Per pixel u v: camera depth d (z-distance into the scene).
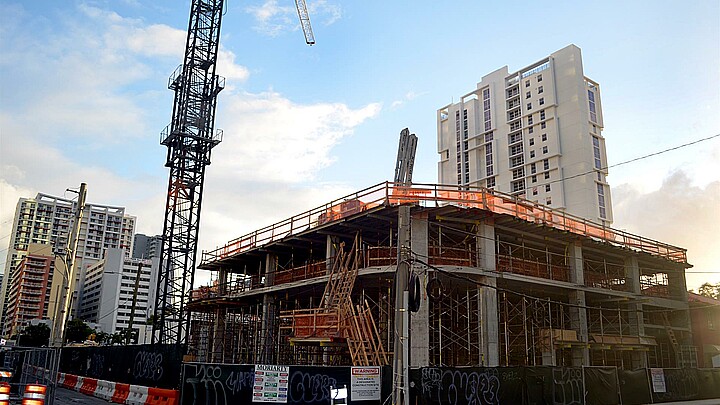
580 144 91.94
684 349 41.47
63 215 188.25
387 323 29.98
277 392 17.95
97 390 26.06
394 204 27.41
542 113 98.31
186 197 49.38
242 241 40.09
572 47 97.12
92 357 31.31
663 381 27.22
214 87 51.69
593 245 36.28
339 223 30.25
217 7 53.53
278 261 39.59
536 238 33.38
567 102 95.31
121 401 22.94
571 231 33.81
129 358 26.55
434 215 28.88
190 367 17.83
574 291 33.72
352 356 25.28
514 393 21.05
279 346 34.56
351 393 18.67
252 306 41.25
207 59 51.97
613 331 38.03
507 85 106.88
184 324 49.72
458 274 27.97
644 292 40.66
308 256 39.44
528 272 31.95
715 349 41.91
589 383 23.77
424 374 19.08
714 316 44.34
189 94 50.53
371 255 32.31
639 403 25.59
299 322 28.25
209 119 50.78
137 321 160.00
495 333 28.00
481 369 20.41
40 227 182.12
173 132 48.91
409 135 33.44
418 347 26.19
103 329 152.38
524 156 99.38
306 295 35.97
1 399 14.24
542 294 34.31
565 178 90.25
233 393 17.67
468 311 29.03
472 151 109.56
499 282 30.47
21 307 141.25
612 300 37.22
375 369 19.31
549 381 22.28
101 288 157.12
